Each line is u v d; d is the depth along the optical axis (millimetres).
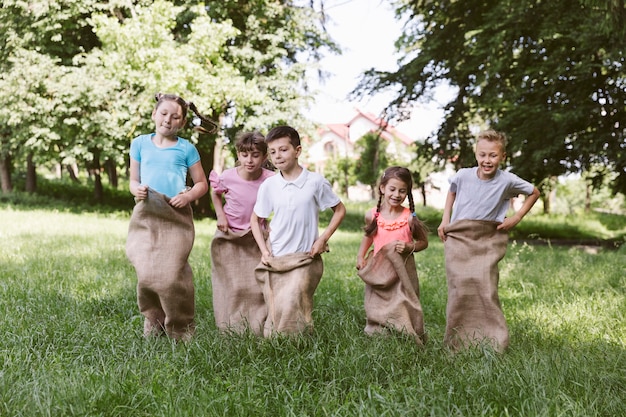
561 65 15500
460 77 18422
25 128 20109
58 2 19969
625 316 5262
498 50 16250
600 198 49125
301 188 4359
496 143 4262
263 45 22688
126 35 18391
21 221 15547
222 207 4789
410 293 4520
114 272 7465
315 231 4430
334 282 7355
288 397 3189
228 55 21391
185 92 18438
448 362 3777
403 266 4539
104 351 3977
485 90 17625
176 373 3492
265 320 4641
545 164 16969
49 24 20031
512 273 7898
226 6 21000
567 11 14562
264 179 4781
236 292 4707
